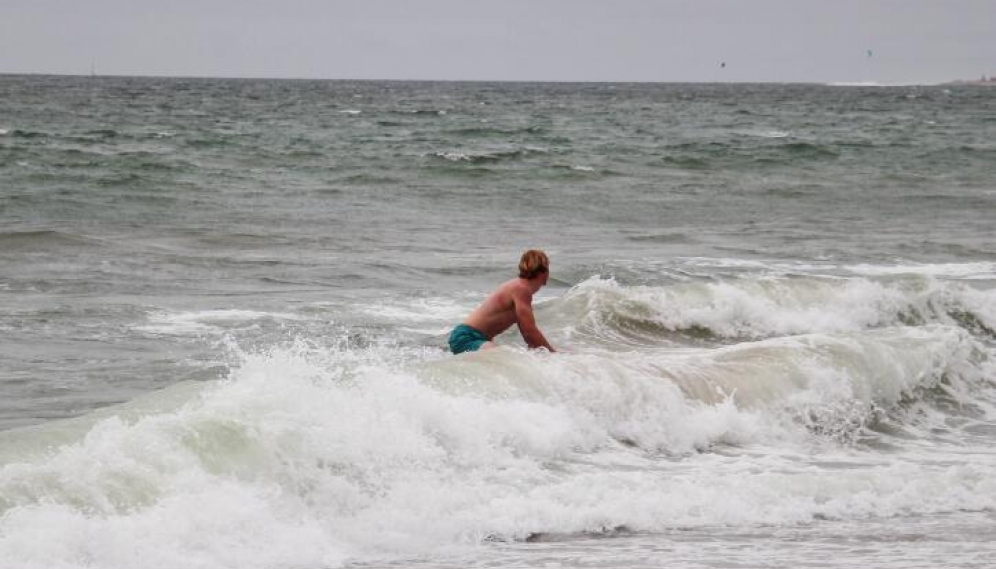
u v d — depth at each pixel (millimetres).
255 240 76312
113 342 43906
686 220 96562
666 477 28719
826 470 30766
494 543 24094
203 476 23484
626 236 84500
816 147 172375
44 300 52312
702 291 52562
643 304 51062
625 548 23906
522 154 155250
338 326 48281
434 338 46438
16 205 89125
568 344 46344
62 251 67438
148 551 21188
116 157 131250
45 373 38531
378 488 25344
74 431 25359
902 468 30875
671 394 33562
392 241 78625
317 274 62844
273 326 47844
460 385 30938
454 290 59219
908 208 107500
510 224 90875
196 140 165875
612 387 32812
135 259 65812
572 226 90750
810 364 38031
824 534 25359
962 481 29297
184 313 50000
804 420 35406
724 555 23500
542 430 29625
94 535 20953
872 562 23141
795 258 74312
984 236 87875
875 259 74625
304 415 26453
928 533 25578
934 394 40031
